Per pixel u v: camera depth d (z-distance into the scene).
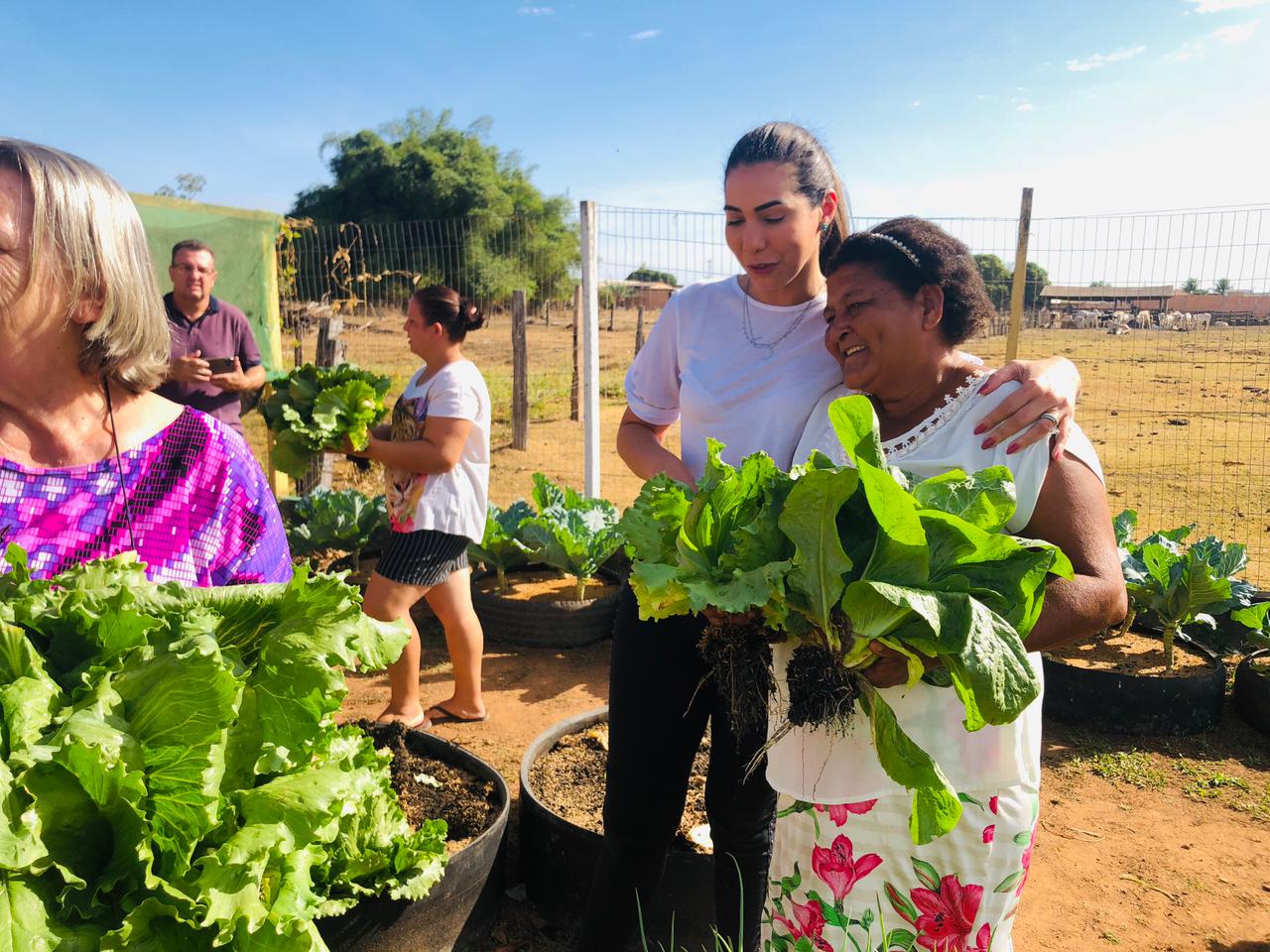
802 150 2.37
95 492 1.51
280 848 1.20
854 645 1.61
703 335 2.60
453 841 3.06
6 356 1.41
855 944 1.89
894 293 1.95
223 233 8.40
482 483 4.23
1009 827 1.84
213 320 6.18
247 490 1.65
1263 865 3.66
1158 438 12.77
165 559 1.55
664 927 2.94
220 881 1.15
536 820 3.20
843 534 1.70
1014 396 1.84
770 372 2.46
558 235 27.81
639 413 2.87
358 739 2.48
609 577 6.39
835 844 1.90
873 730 1.64
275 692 1.27
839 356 2.08
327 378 4.41
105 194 1.45
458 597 4.43
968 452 1.88
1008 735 1.81
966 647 1.46
